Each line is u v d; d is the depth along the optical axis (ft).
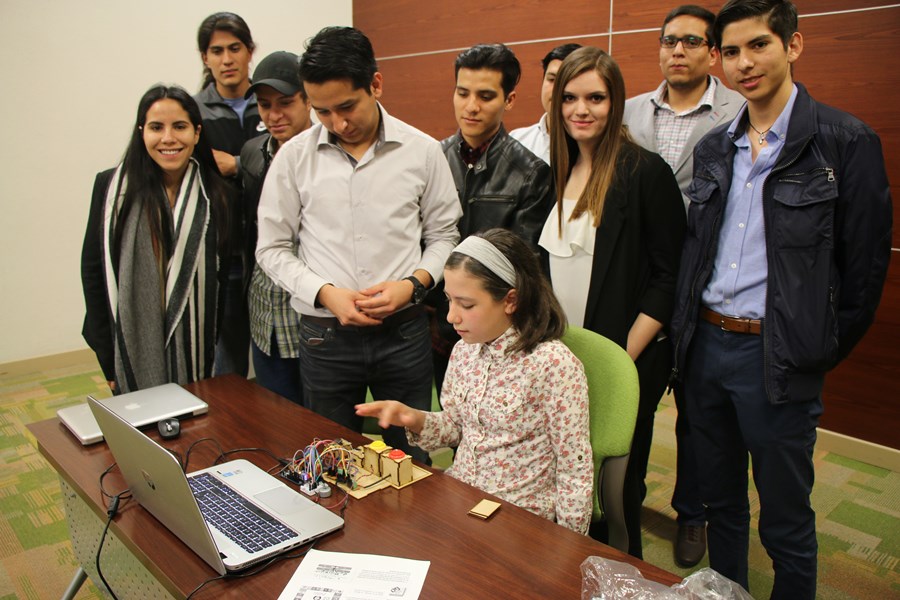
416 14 13.84
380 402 4.44
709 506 5.92
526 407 4.38
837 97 8.54
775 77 4.72
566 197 6.24
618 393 4.59
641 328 5.85
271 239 5.90
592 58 5.67
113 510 3.81
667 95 8.11
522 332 4.37
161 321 6.08
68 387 11.80
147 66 12.95
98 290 6.18
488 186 6.93
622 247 5.79
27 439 9.64
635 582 3.06
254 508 3.74
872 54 8.15
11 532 7.28
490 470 4.53
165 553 3.42
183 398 5.24
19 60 11.53
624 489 4.79
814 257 4.69
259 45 14.33
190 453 4.50
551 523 3.66
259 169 6.99
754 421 5.16
